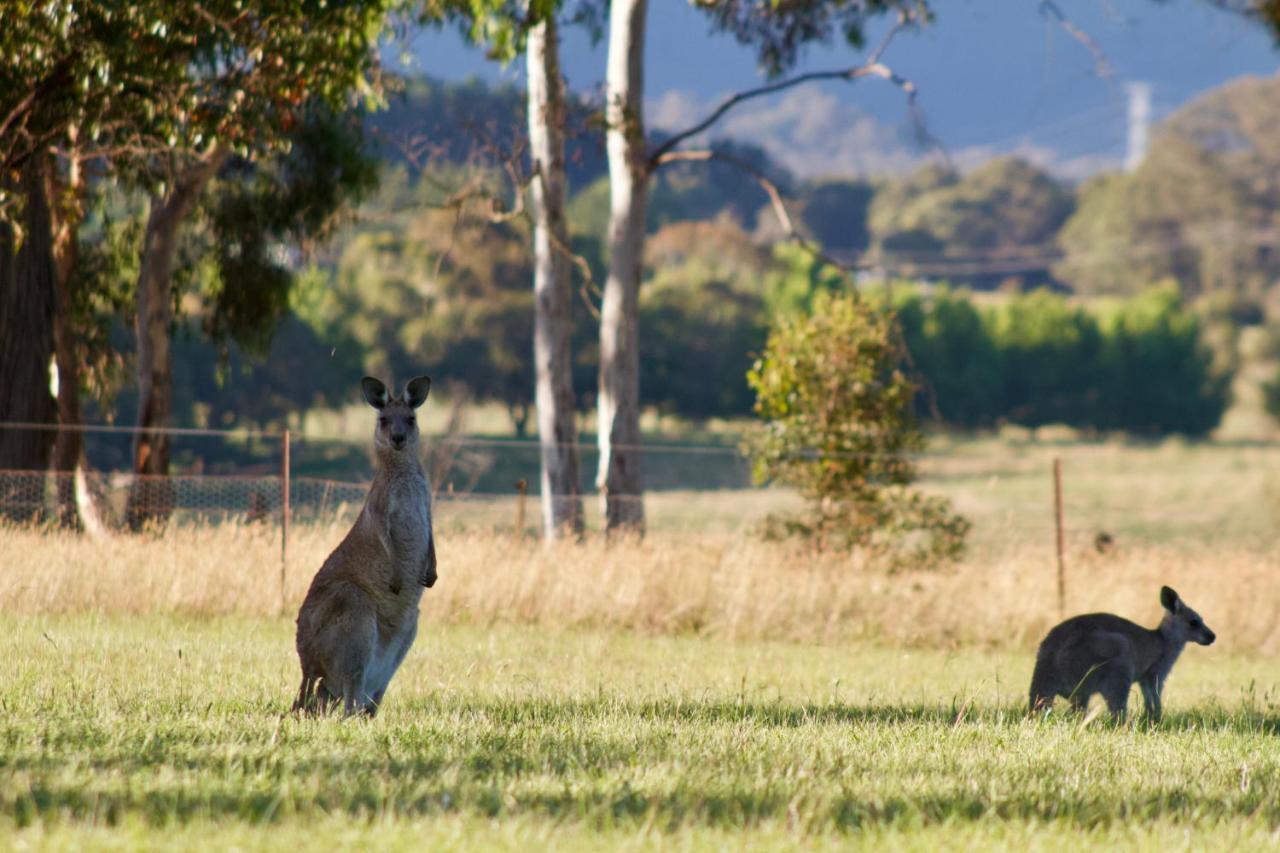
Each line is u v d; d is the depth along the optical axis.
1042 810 16.94
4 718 21.59
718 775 18.05
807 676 37.72
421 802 15.50
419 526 23.84
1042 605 51.75
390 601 23.83
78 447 73.12
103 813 14.13
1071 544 64.19
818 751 20.64
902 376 64.00
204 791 15.42
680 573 50.84
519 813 15.02
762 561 53.53
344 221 79.44
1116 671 29.78
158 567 46.59
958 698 33.06
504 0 55.81
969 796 17.38
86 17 45.97
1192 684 41.59
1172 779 19.72
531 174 72.31
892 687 35.53
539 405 72.25
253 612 46.12
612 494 72.31
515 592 49.56
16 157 54.00
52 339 67.56
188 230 81.31
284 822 14.10
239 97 51.41
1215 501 150.75
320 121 73.25
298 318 196.50
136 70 47.88
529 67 71.81
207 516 54.84
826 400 63.22
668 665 38.38
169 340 76.38
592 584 50.09
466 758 18.77
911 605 51.25
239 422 193.00
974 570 56.12
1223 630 52.44
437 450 69.69
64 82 49.38
